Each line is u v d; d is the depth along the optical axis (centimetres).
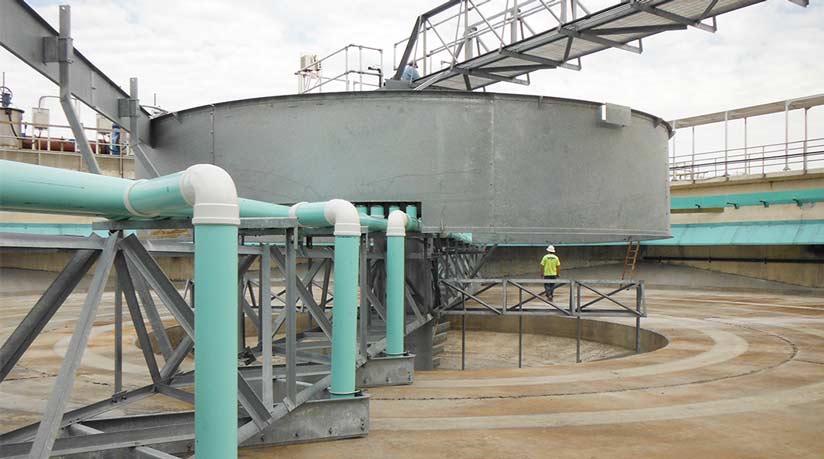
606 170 1250
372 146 1134
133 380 1021
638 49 1622
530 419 760
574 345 1961
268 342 605
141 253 495
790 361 1176
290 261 619
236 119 1184
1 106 3281
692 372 1070
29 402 873
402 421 750
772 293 2970
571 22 1460
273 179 1163
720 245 3447
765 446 658
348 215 688
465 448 646
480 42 1789
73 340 428
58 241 433
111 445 531
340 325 693
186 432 569
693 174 3650
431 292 1513
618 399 866
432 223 1134
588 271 3919
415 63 1967
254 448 642
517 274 4081
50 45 834
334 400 672
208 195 375
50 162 3130
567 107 1204
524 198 1169
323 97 1143
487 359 1850
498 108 1156
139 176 1349
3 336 1529
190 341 725
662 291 3139
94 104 1005
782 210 3169
